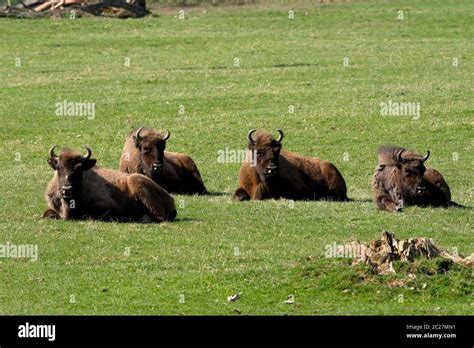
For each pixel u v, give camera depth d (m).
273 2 68.00
